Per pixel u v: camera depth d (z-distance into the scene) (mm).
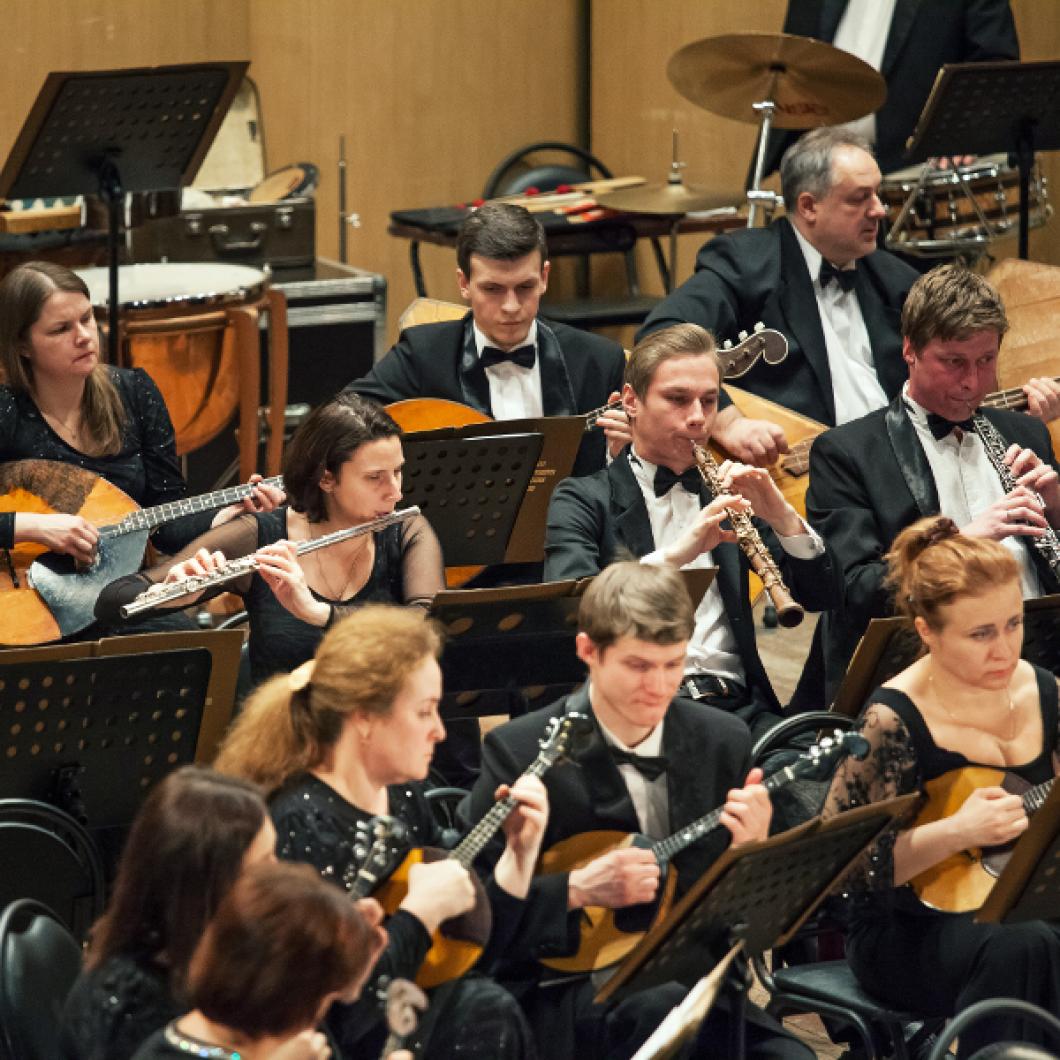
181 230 25031
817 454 14625
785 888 9742
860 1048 11898
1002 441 14461
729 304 18141
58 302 15469
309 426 13438
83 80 17844
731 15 29219
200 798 8242
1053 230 27031
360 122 30641
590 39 31812
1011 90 19875
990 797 10656
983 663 10586
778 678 20172
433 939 9562
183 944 8117
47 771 11508
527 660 12414
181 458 23328
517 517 15000
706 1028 10336
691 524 13922
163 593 12719
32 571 15266
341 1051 9156
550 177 29406
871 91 22844
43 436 15773
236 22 29625
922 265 24344
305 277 25359
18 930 9938
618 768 10453
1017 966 10508
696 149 30375
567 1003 10406
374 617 9617
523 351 17344
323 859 9344
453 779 14461
